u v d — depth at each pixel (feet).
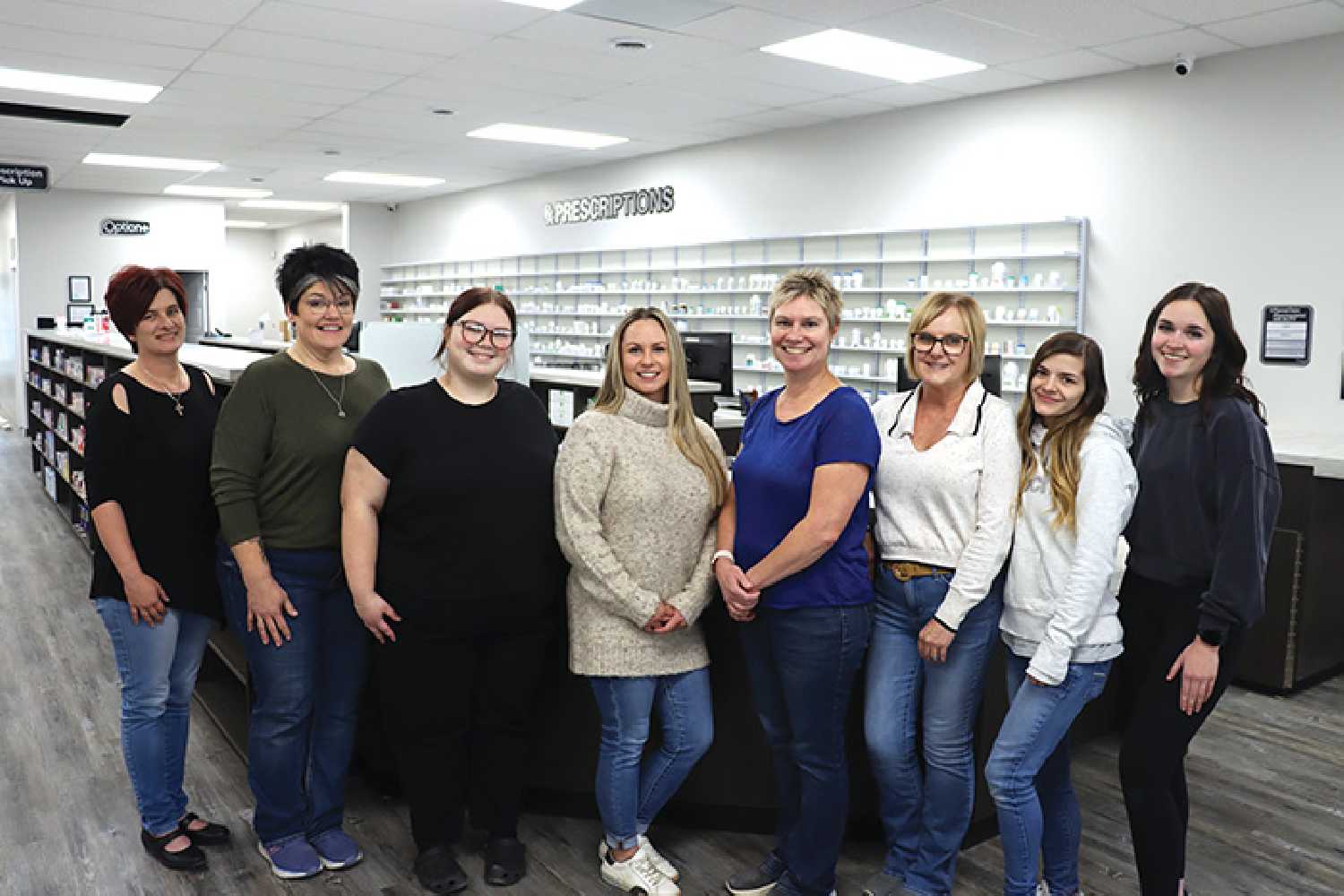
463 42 19.49
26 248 42.19
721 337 18.51
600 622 7.63
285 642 7.84
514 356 12.94
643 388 7.63
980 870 8.43
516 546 7.72
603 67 21.39
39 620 15.53
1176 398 6.79
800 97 24.04
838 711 7.30
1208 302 6.48
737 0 16.61
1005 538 6.83
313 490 7.79
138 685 8.04
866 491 7.09
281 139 30.63
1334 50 17.74
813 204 28.04
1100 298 21.54
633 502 7.46
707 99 24.53
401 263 49.37
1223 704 12.77
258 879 8.21
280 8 17.35
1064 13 16.88
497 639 7.98
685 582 7.72
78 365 20.42
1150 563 6.80
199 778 10.09
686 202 32.35
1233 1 16.03
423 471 7.48
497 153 33.50
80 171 37.35
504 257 41.60
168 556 7.86
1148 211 20.59
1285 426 18.69
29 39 19.38
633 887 7.97
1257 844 9.04
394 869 8.39
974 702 7.31
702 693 7.95
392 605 7.69
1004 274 23.27
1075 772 10.43
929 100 24.27
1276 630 13.05
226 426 7.60
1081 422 6.66
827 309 7.13
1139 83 20.56
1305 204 18.28
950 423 7.07
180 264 45.96
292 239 62.08
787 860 7.81
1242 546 6.25
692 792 9.10
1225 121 19.30
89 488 7.73
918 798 7.75
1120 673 11.28
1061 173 22.06
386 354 13.57
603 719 7.88
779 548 6.97
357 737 9.93
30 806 9.48
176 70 21.80
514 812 8.27
